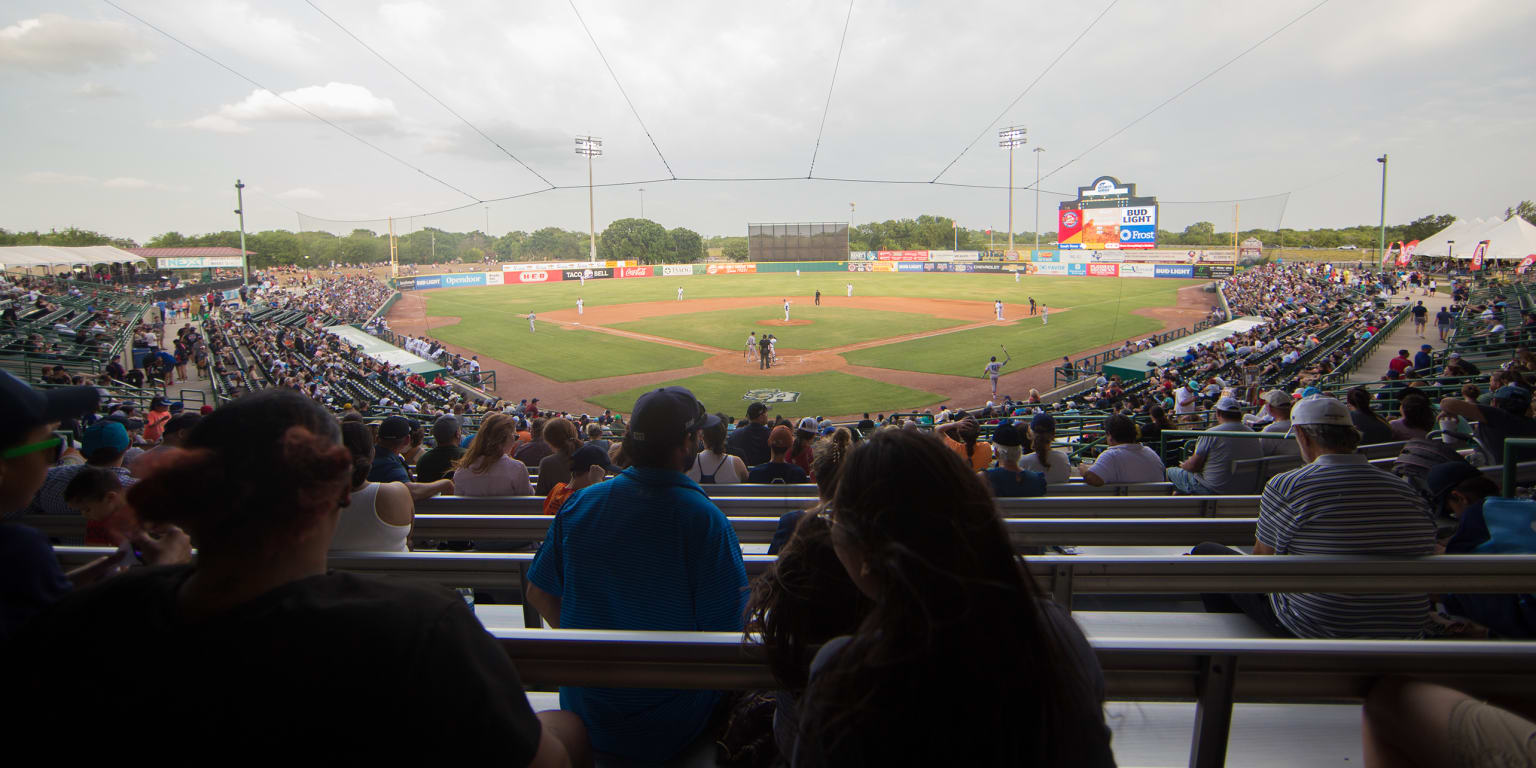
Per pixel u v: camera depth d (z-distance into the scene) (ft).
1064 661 4.71
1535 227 172.55
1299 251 372.17
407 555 10.29
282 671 4.25
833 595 6.35
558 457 23.27
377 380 94.79
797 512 10.99
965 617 4.20
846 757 4.25
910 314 176.04
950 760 4.16
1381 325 110.93
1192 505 17.38
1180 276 257.34
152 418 46.14
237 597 4.72
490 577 10.34
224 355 100.17
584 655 7.12
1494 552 10.97
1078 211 293.64
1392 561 9.62
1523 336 80.43
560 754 5.31
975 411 80.23
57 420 6.10
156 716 4.28
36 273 250.37
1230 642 6.77
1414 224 366.84
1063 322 160.45
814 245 335.26
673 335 149.07
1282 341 104.47
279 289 242.58
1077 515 17.39
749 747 8.04
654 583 8.36
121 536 7.57
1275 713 9.30
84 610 4.64
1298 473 10.92
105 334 99.40
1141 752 8.55
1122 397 70.90
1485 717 5.22
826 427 49.80
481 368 120.57
